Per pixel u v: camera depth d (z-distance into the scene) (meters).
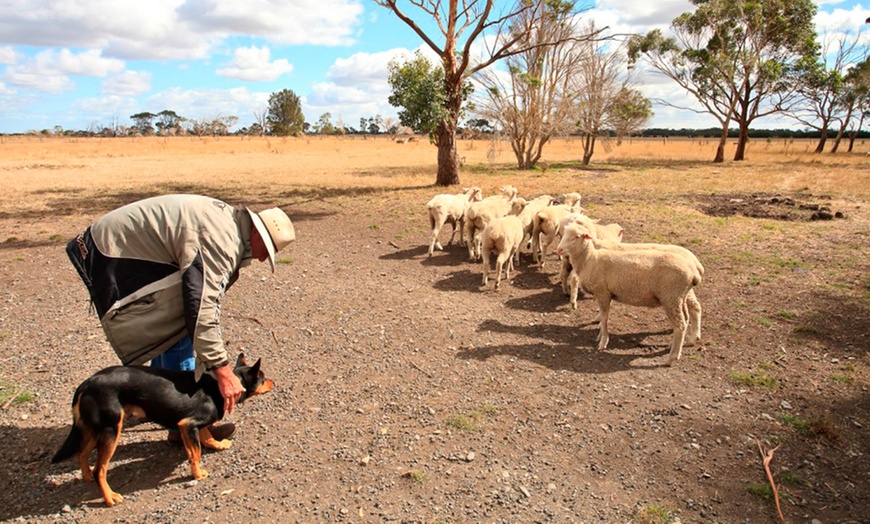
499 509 3.49
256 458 4.06
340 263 9.73
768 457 3.62
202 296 3.49
